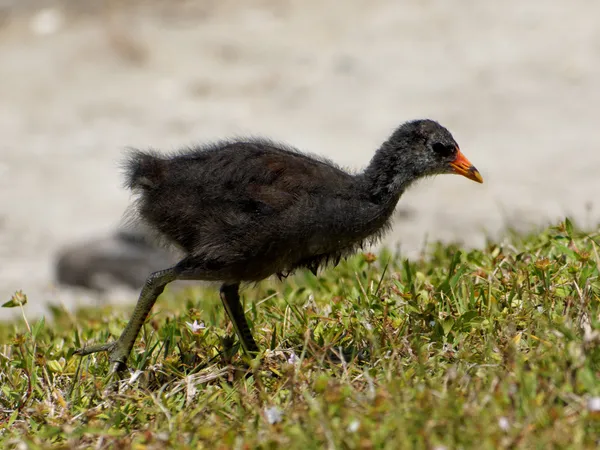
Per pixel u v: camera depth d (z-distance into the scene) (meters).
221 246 10.09
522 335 9.64
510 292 10.50
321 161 10.91
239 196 10.11
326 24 38.97
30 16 39.59
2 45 38.00
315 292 12.64
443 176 29.61
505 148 30.59
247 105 34.06
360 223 10.41
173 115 33.34
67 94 34.91
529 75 34.78
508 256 11.72
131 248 23.16
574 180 28.17
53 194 29.41
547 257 11.25
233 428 8.58
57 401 10.01
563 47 36.16
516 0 40.03
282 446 8.12
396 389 8.55
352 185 10.44
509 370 8.84
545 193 27.42
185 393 9.81
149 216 10.62
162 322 12.76
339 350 10.09
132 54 36.88
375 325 10.33
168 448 8.48
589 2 39.12
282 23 39.16
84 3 40.31
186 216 10.31
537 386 8.47
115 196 29.16
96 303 20.62
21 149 31.98
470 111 32.94
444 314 10.38
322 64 36.41
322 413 8.25
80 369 10.56
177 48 37.44
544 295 10.16
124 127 32.84
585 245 11.69
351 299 11.18
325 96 34.34
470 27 38.12
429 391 8.40
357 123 32.47
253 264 10.16
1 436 9.54
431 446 7.65
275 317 11.38
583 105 32.72
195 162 10.47
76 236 26.61
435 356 9.46
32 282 23.39
